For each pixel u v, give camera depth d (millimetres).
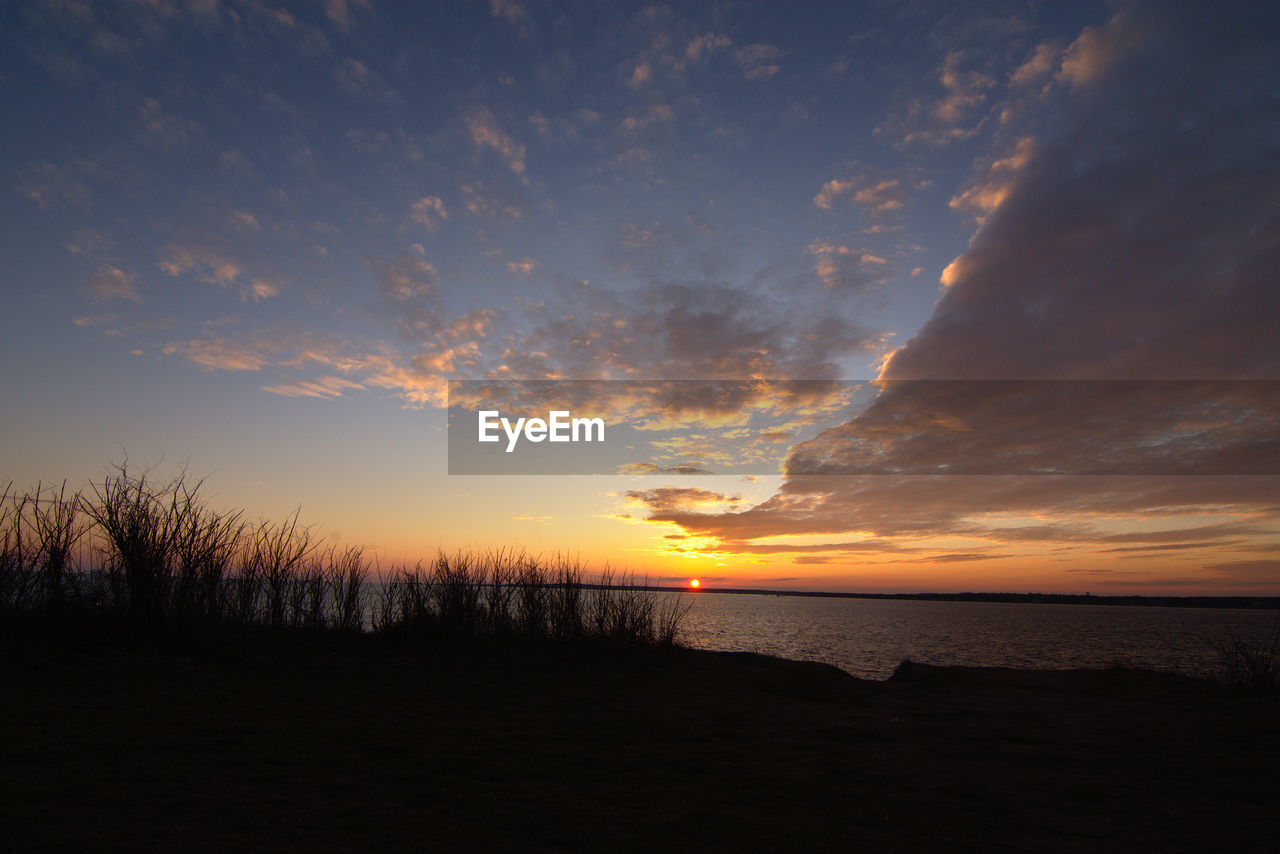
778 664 13461
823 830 4121
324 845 3543
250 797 4211
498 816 4129
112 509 10203
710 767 5496
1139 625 57125
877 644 32938
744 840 3904
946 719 8250
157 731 5594
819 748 6395
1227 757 6371
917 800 4828
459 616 12539
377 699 7789
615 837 3867
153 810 3883
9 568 9484
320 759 5125
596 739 6312
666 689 9812
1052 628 50844
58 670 7926
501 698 8336
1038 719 8359
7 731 5305
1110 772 5793
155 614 9984
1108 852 3926
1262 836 4234
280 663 9906
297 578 11750
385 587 12586
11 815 3660
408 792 4504
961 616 79875
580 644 12680
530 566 13508
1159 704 9672
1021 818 4520
